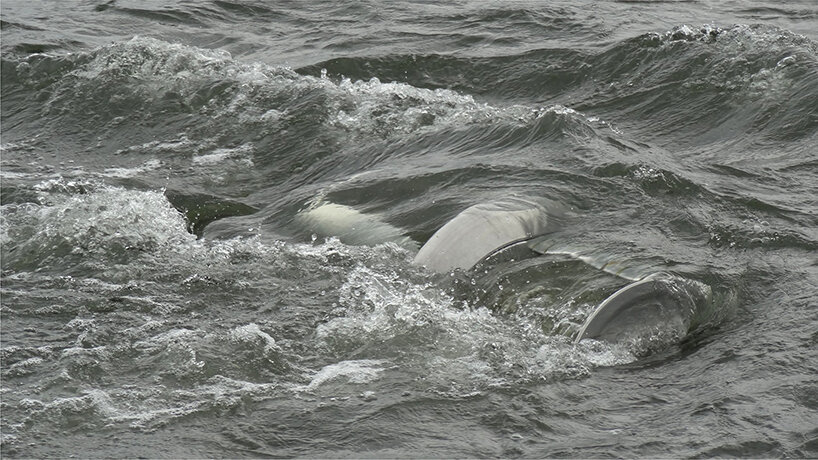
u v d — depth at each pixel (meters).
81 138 52.22
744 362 29.97
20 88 57.38
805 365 29.56
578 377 29.62
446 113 51.00
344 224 40.19
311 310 33.88
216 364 30.14
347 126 50.53
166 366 30.03
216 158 49.16
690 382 29.11
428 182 42.00
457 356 30.78
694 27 62.56
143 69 57.16
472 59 60.41
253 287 35.59
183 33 67.69
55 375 29.52
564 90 57.00
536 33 64.94
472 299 34.72
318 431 26.92
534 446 26.16
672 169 43.28
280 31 67.69
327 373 29.89
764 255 36.59
